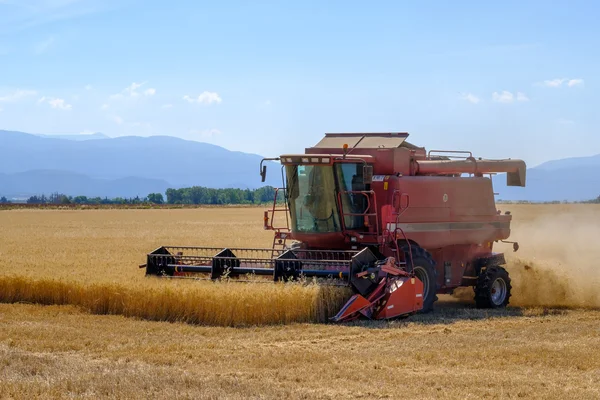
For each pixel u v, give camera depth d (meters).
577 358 10.42
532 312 15.79
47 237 36.62
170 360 10.14
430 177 16.11
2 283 15.79
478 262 17.47
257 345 11.51
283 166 16.27
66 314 14.23
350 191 15.41
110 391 8.12
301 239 16.27
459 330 13.21
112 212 80.62
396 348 11.22
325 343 11.73
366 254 14.46
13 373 9.02
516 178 18.36
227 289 13.60
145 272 16.62
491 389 8.55
